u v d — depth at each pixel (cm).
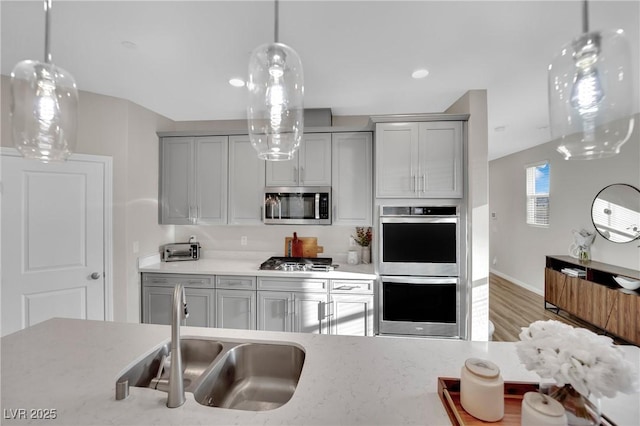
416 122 251
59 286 230
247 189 293
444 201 251
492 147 488
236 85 234
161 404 86
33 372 102
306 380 99
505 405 85
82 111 240
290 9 147
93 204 244
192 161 299
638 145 317
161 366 120
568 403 70
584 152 82
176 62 199
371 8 146
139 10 147
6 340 126
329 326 257
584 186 385
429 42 175
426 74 215
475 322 239
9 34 165
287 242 321
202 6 144
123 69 208
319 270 266
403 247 250
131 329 138
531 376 102
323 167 283
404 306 249
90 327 139
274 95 98
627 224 329
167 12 149
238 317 266
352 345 125
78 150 238
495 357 115
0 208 209
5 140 210
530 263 496
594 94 77
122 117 258
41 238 224
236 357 126
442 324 246
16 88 87
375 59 194
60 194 231
